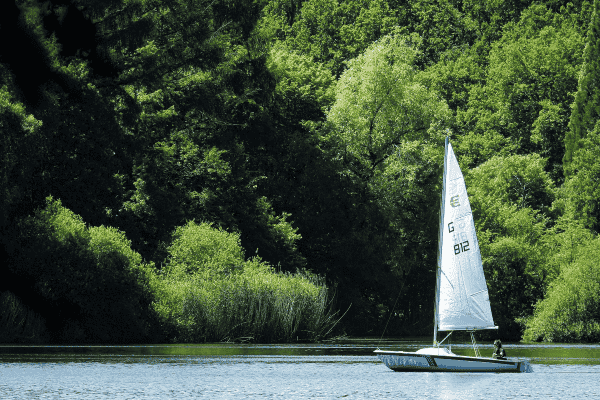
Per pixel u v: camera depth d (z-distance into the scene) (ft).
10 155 156.66
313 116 268.82
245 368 109.91
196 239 184.85
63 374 99.09
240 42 239.09
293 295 174.60
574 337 205.98
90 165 190.29
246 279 171.42
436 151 266.98
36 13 113.70
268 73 241.96
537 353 150.71
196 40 214.07
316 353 139.13
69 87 169.68
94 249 155.43
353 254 255.70
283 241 232.53
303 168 256.52
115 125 194.49
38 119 166.40
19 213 154.10
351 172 259.19
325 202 254.88
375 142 271.08
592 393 87.61
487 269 258.37
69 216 162.30
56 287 148.66
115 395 81.97
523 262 255.70
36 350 132.26
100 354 126.93
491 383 96.73
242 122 248.52
